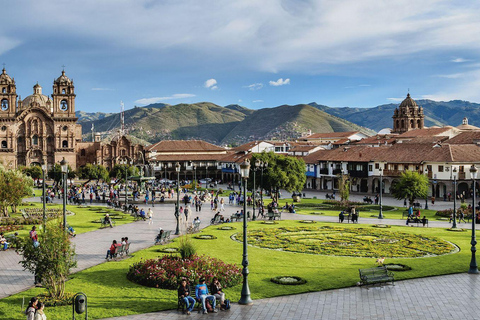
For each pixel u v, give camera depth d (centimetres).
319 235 4997
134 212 6581
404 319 2428
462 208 6900
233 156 16338
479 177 9575
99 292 2847
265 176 8175
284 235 4975
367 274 3055
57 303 2609
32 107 16212
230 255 3912
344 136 17425
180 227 5569
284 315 2486
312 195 11081
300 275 3278
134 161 17388
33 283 3083
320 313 2516
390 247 4319
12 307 2556
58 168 12306
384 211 7538
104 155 17250
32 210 7062
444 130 13575
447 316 2473
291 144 17912
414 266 3572
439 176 9650
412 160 10162
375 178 11031
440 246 4381
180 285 2602
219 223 5969
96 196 8906
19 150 16238
